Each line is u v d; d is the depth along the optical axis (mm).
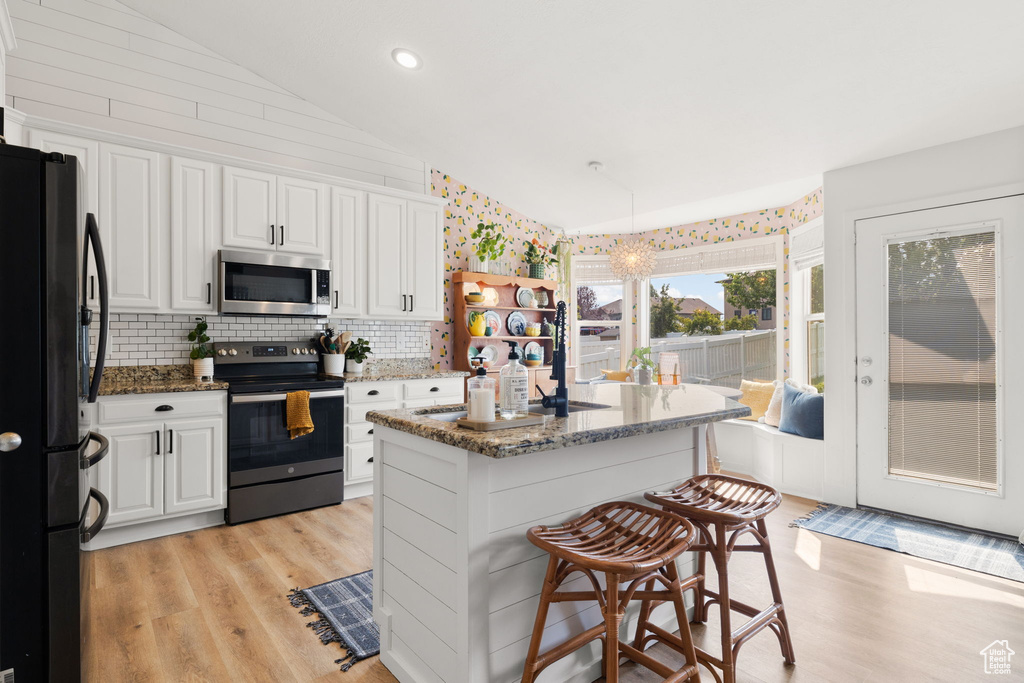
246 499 3297
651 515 1704
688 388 2998
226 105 3758
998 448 3064
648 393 2740
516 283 5309
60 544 1519
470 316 4977
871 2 2213
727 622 1675
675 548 1416
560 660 1730
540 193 4977
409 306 4305
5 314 1450
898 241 3420
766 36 2512
